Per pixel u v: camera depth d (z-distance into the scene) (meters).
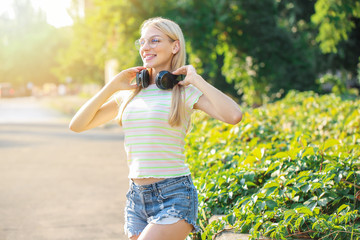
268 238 3.18
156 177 2.65
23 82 81.81
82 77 54.88
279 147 4.90
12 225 5.69
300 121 7.06
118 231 5.44
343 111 7.43
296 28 22.17
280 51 19.61
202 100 2.72
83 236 5.24
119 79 2.90
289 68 19.84
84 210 6.43
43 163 10.85
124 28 17.22
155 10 16.98
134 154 2.73
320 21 14.34
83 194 7.46
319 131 6.17
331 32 14.02
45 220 5.92
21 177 9.02
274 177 3.76
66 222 5.83
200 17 17.48
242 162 4.16
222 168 4.41
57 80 81.62
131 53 17.62
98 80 54.03
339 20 13.43
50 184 8.30
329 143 3.80
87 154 12.43
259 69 19.80
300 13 20.77
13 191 7.71
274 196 3.51
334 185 3.51
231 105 2.60
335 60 20.47
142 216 2.77
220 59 25.25
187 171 2.76
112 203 6.85
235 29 19.30
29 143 15.13
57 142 15.43
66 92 84.00
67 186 8.12
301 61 20.16
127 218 2.84
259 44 19.42
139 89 2.85
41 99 65.12
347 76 22.16
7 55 80.75
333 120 6.52
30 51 79.50
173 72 2.75
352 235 2.97
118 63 19.09
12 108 40.22
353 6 12.97
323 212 3.49
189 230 2.73
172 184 2.67
